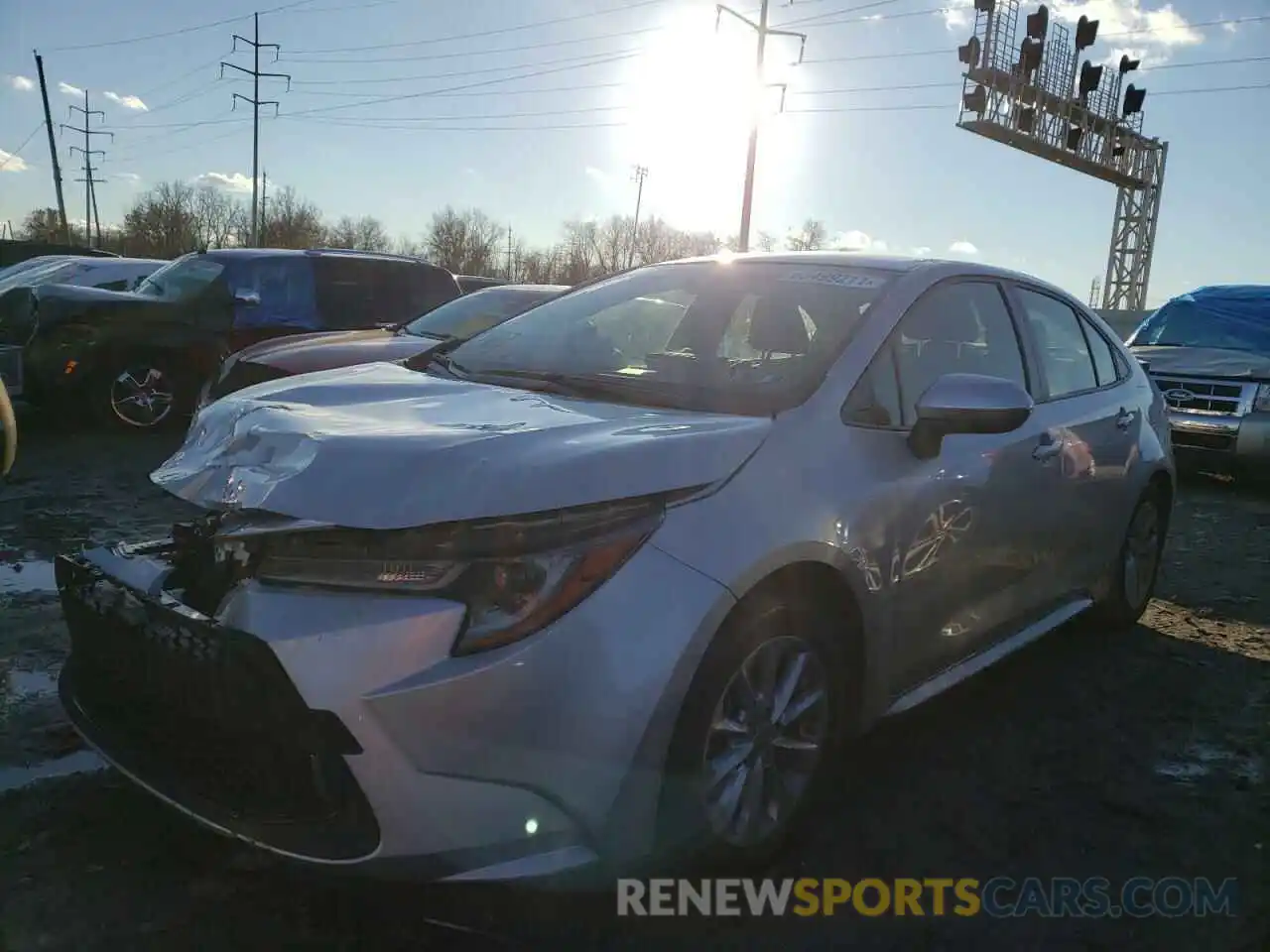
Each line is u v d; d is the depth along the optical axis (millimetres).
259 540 2273
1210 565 6188
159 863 2619
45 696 3584
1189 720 3830
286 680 2064
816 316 3252
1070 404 4016
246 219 81438
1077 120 25797
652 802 2264
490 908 2490
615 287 3959
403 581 2133
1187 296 10266
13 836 2711
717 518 2428
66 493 6629
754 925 2496
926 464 3045
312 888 2541
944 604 3215
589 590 2199
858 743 3527
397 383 3129
